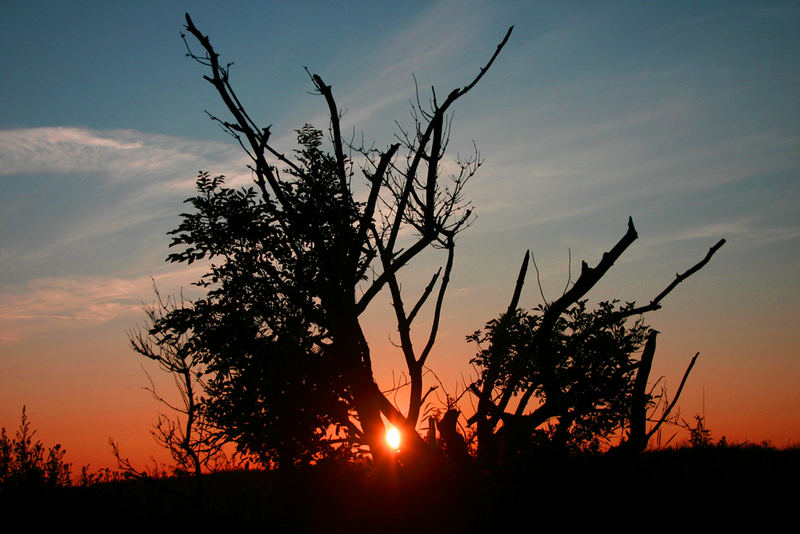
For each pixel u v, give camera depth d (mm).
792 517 10844
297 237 13086
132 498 13805
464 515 10820
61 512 12953
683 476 12867
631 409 10953
